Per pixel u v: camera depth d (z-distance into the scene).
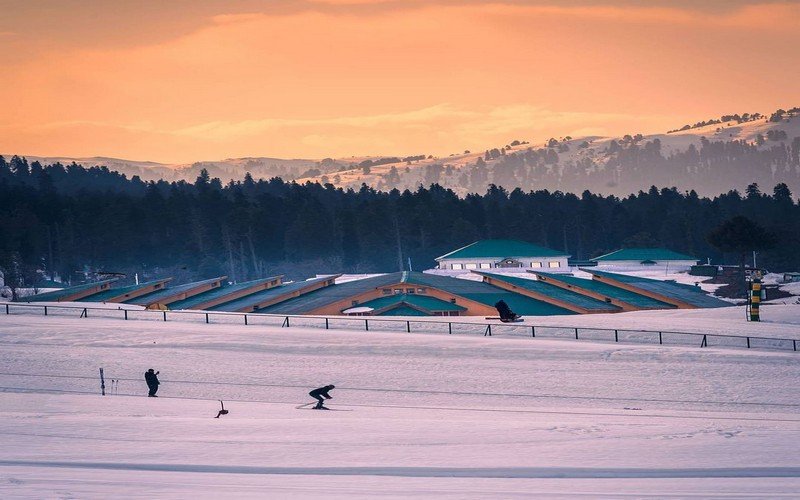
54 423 62.53
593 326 135.75
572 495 42.94
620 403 89.00
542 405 87.44
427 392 94.62
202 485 44.41
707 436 57.47
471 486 44.75
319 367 107.50
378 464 49.72
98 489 42.94
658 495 42.91
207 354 115.19
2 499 40.56
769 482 45.66
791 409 86.06
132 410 75.00
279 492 43.28
